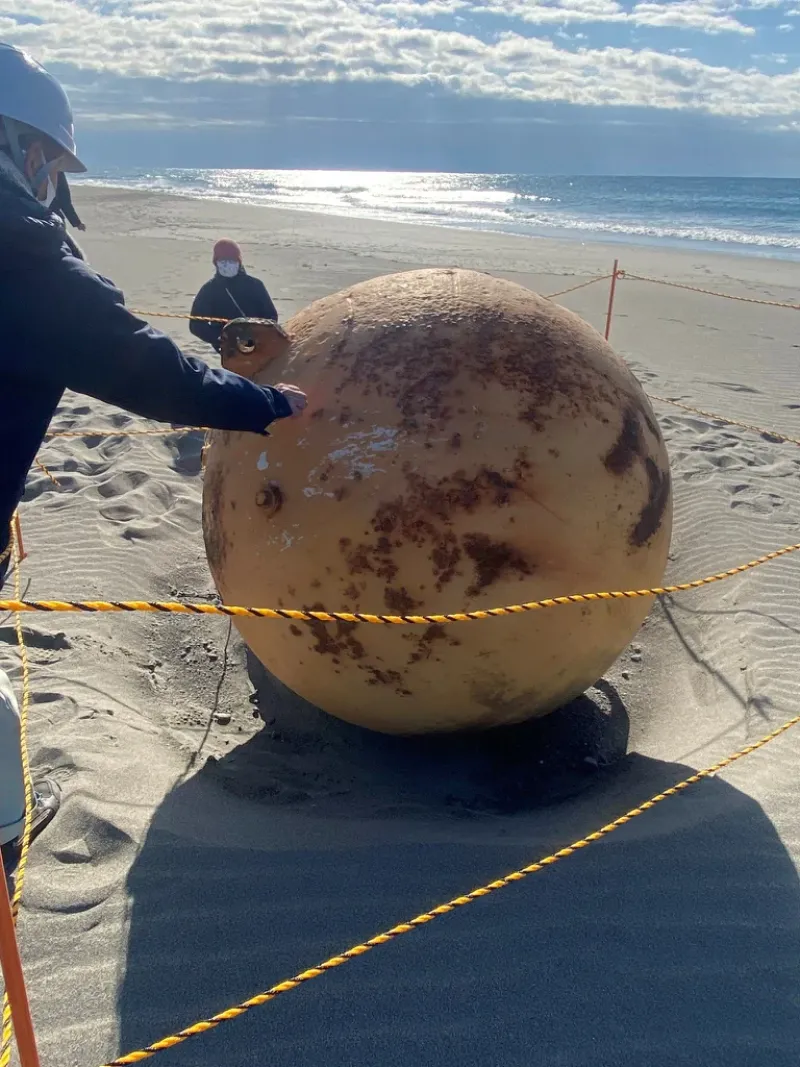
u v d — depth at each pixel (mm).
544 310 2855
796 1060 1915
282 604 2721
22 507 5246
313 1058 1924
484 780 3125
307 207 35781
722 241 22547
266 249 18094
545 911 2342
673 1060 1915
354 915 2348
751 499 5656
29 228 1738
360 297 2863
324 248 18516
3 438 1890
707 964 2168
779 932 2268
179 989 2109
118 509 5215
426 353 2635
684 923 2299
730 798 2838
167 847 2590
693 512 5438
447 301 2770
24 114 1853
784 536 5121
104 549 4723
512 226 26750
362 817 2842
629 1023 2004
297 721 3482
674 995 2078
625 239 22875
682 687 3734
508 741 3332
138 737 3156
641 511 2781
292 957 2205
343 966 2166
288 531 2639
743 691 3562
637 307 12703
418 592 2564
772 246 21406
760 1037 1968
